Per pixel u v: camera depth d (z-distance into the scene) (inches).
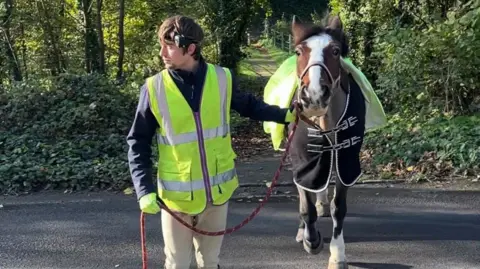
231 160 132.5
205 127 125.7
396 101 447.5
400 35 424.5
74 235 235.1
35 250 219.8
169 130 124.6
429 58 410.9
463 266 195.5
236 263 201.8
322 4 1482.5
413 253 207.0
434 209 256.5
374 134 382.6
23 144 370.6
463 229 230.5
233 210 263.7
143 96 126.0
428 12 491.5
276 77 219.1
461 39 388.8
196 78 125.0
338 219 185.8
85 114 413.1
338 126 171.2
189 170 125.6
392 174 313.1
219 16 796.0
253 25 991.6
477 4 399.5
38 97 436.8
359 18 613.3
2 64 626.2
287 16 1481.3
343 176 177.2
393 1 542.3
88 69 663.1
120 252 216.2
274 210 262.8
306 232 197.5
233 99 131.9
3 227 246.7
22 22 639.8
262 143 478.9
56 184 307.7
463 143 320.8
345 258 191.0
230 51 819.4
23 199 289.0
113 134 398.0
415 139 349.4
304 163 178.1
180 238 132.3
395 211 255.1
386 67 453.1
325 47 151.5
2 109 430.3
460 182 295.9
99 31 656.4
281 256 207.5
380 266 196.1
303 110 149.9
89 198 288.8
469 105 413.7
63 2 678.5
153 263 206.1
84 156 358.3
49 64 691.4
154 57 755.4
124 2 709.9
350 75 182.7
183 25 121.4
